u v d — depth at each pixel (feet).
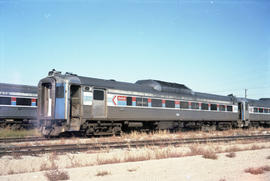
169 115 80.28
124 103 67.87
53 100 56.59
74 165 30.35
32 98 82.74
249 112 115.34
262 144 54.85
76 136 62.34
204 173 26.30
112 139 56.54
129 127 72.23
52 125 57.11
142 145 47.01
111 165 29.86
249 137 67.92
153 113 75.25
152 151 40.93
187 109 86.84
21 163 31.14
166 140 54.60
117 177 24.22
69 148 40.73
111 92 65.16
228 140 59.47
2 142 49.49
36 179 23.58
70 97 58.70
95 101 61.67
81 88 59.21
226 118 103.55
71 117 58.95
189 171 27.12
